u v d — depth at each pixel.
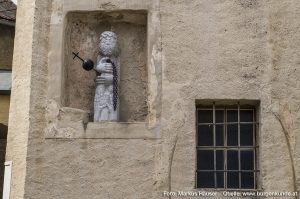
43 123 9.26
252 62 9.34
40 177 9.03
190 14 9.54
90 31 10.01
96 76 9.64
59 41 9.57
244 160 9.23
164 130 9.16
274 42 9.40
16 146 9.26
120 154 9.09
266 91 9.23
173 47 9.45
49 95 9.36
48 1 9.73
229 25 9.48
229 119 9.39
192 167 9.03
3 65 13.44
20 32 9.80
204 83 9.30
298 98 9.20
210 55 9.39
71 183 9.03
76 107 9.66
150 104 9.27
